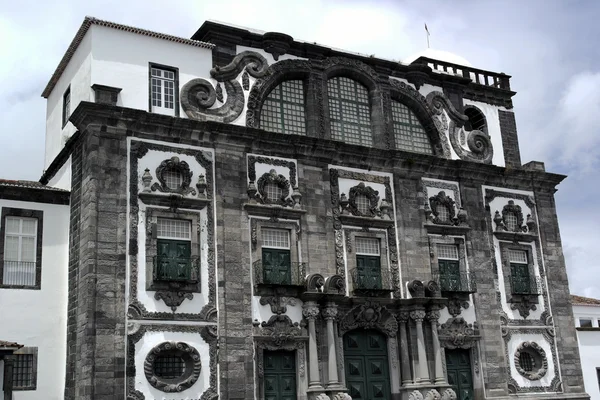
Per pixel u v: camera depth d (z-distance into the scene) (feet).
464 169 123.85
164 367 93.91
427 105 125.59
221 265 99.25
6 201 98.12
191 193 100.42
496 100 135.54
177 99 105.29
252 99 110.11
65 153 105.70
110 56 102.32
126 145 97.81
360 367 106.93
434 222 119.03
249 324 99.14
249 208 103.50
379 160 116.47
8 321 94.07
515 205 128.67
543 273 127.44
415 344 109.70
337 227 110.42
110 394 88.02
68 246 100.12
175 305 94.99
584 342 131.03
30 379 93.50
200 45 108.68
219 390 95.09
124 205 95.30
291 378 101.09
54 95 122.11
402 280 113.09
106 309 90.48
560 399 120.57
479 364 115.85
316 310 102.73
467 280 118.52
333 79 119.85
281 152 108.68
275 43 114.01
